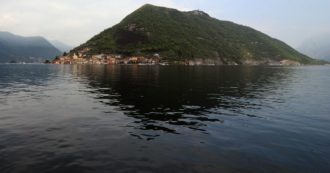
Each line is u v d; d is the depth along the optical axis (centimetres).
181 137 1861
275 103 3341
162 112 2691
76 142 1722
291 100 3606
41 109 2778
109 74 8481
